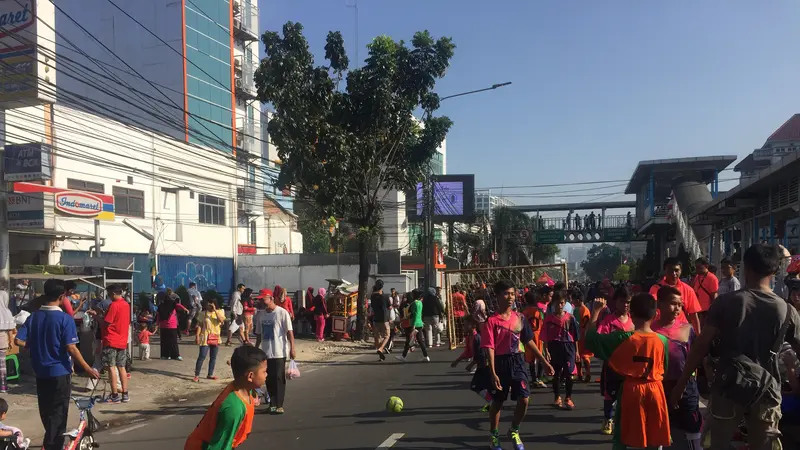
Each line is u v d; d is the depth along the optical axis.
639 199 54.69
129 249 25.08
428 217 27.73
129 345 12.66
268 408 9.25
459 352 17.05
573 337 8.89
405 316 15.96
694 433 5.34
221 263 31.11
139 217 25.77
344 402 9.90
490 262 50.81
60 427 6.59
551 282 17.91
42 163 15.79
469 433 7.57
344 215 19.88
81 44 33.75
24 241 21.00
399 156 19.98
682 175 45.78
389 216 50.09
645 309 4.88
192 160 28.98
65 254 21.84
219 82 34.44
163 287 21.58
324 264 31.97
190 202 29.03
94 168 23.20
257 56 42.12
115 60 33.38
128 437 7.88
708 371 5.07
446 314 19.09
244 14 39.28
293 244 44.16
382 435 7.58
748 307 4.29
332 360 15.80
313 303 20.28
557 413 8.56
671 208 39.00
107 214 20.19
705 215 26.09
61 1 33.88
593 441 7.07
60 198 18.22
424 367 14.02
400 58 19.16
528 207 68.25
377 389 11.07
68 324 6.61
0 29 14.55
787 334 4.34
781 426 5.66
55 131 20.95
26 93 15.70
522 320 6.73
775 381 4.28
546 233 64.44
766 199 20.84
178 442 7.61
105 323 10.09
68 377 6.66
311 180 18.05
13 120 19.16
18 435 6.72
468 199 44.47
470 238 50.84
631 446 4.83
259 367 3.86
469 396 10.10
